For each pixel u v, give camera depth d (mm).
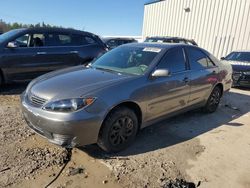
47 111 3268
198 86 5105
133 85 3764
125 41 17844
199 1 17094
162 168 3441
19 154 3523
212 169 3521
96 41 8406
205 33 16844
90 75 3990
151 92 4004
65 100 3258
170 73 4281
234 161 3785
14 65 6719
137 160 3596
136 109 3926
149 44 4914
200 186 3141
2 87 7215
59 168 3293
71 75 4031
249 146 4324
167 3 19938
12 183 2939
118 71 4242
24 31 6984
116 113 3559
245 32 14469
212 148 4145
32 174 3125
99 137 3500
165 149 3982
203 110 5840
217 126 5160
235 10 14922
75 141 3264
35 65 7055
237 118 5773
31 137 4035
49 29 7422
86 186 2986
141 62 4316
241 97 8094
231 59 10602
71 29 7930
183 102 4812
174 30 19375
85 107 3248
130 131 3818
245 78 9297
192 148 4082
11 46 6629
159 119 4398
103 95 3406
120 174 3246
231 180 3307
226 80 6125
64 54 7527
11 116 4852
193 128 4961
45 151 3652
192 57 5094
